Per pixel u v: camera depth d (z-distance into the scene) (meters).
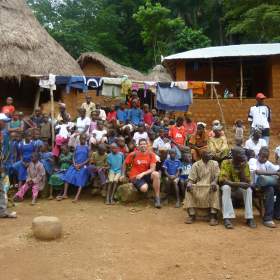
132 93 11.38
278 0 23.80
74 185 9.20
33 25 15.14
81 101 19.66
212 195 7.00
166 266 5.07
